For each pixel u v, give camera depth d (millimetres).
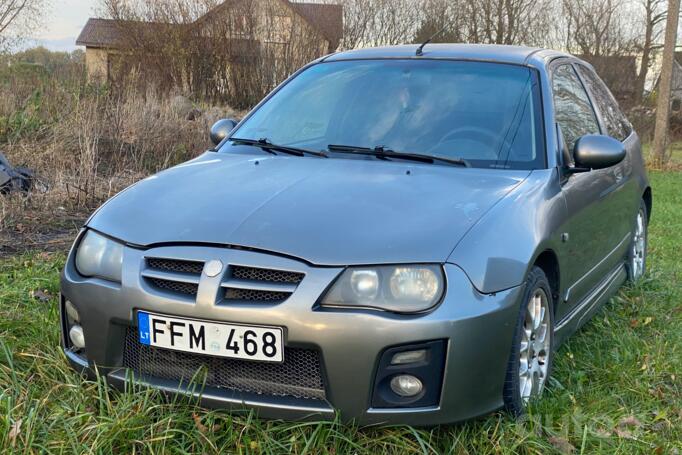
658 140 20344
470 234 2746
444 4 28156
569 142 3854
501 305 2695
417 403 2607
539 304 3139
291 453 2637
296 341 2555
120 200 3164
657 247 7230
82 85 11234
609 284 4598
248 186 3121
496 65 3961
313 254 2609
